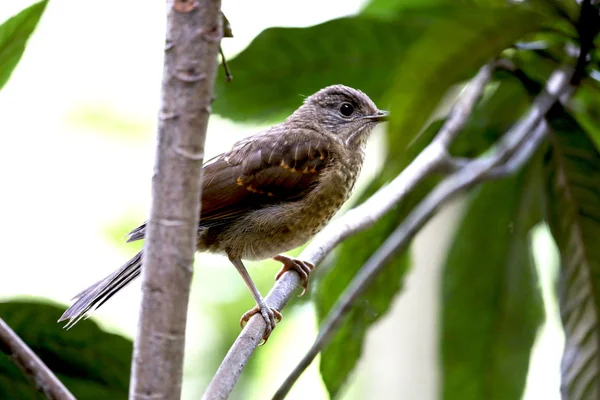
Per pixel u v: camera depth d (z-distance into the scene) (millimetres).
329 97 11023
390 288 9945
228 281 15000
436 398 11148
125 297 15227
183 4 4855
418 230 8656
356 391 13383
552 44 9133
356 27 9844
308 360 7465
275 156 9953
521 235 10531
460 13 8180
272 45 9812
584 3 8039
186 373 14359
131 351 7516
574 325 8430
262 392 15109
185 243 4914
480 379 10500
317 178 10078
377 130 13195
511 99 10570
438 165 9250
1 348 5055
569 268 8648
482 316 10555
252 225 9742
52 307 7359
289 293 8906
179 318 4930
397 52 10086
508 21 7938
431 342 11734
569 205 8852
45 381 5055
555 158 8992
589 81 8820
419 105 8141
